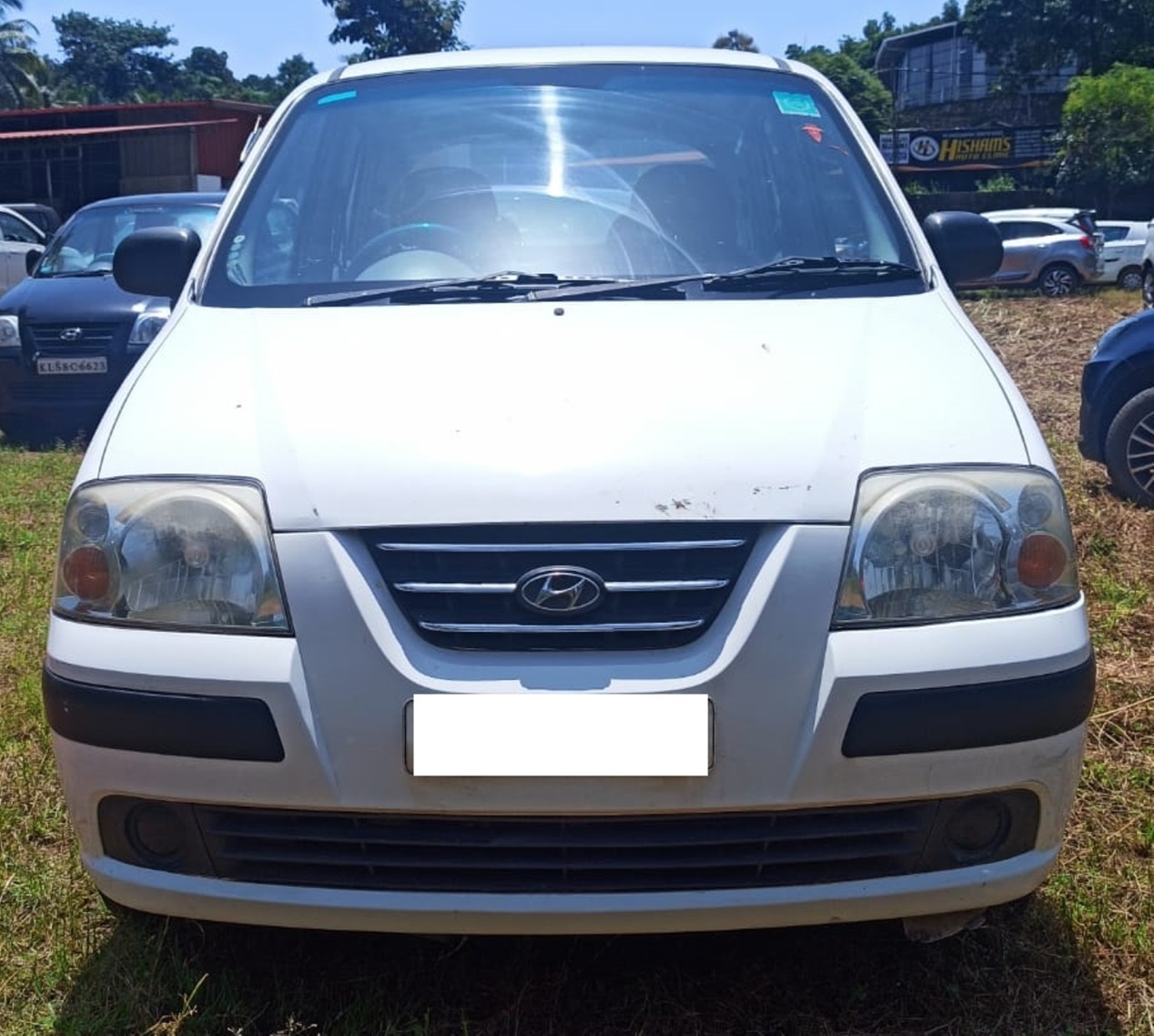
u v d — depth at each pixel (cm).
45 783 339
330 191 330
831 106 357
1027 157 4359
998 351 1095
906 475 224
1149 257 1133
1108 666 413
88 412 857
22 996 254
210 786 218
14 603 492
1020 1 4466
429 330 266
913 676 214
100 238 939
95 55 8619
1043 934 271
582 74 360
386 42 4078
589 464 221
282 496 221
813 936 272
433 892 218
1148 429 596
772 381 243
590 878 219
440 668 214
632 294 292
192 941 265
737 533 217
